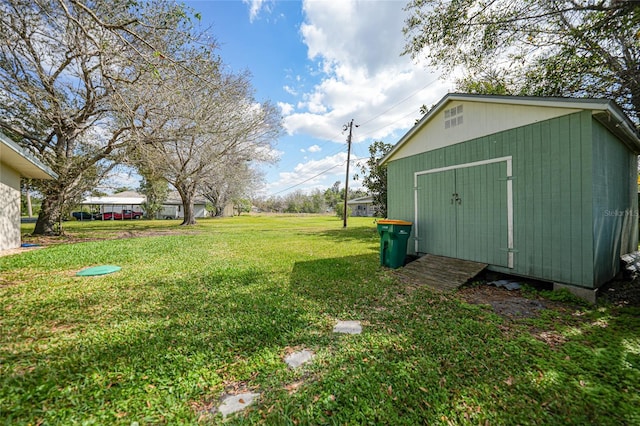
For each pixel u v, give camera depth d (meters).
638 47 5.05
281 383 2.05
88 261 6.77
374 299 4.00
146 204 30.36
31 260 6.61
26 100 9.88
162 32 6.59
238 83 14.88
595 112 3.62
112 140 11.78
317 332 2.92
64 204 13.09
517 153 4.50
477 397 1.87
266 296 4.13
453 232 5.65
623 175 4.99
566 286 3.91
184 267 6.21
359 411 1.73
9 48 8.54
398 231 5.96
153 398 1.87
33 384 2.00
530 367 2.21
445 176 5.83
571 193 3.86
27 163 8.36
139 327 3.05
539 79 6.45
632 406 1.77
